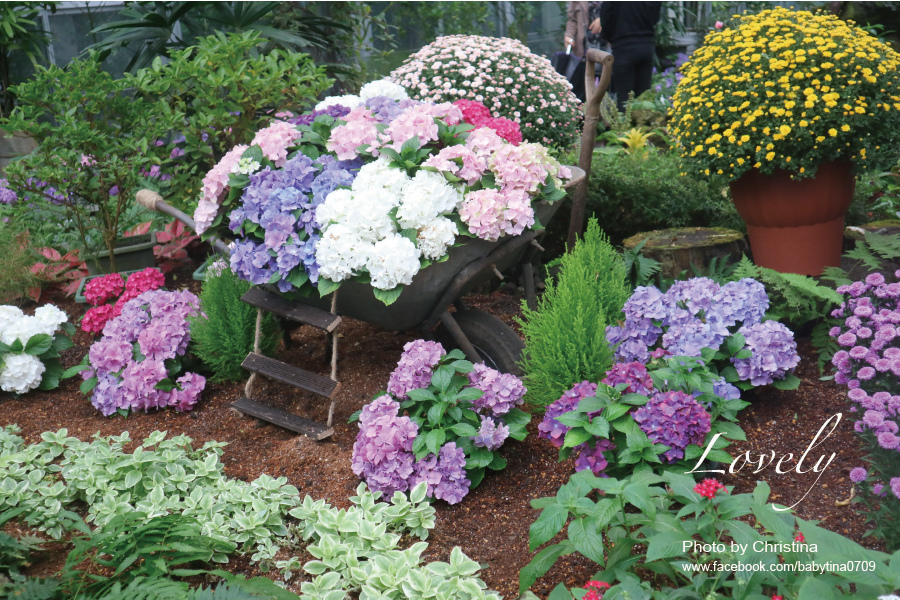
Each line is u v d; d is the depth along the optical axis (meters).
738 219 4.60
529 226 3.23
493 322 3.52
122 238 5.34
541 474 2.88
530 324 3.42
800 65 3.50
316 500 2.81
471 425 2.82
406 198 2.94
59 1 6.70
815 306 3.46
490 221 3.03
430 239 2.92
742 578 1.83
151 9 6.33
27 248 4.90
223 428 3.39
